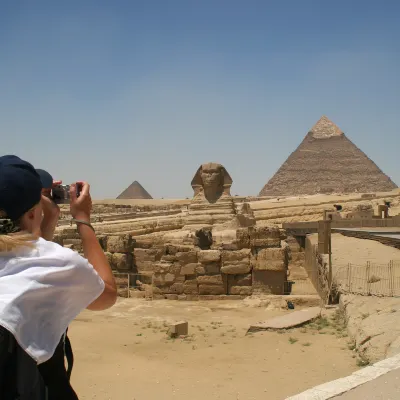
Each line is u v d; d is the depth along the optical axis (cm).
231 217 4350
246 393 1206
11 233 345
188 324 2020
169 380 1310
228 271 2691
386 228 5147
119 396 1198
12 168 355
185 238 3062
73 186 423
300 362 1436
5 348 307
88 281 344
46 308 327
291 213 8019
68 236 3250
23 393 326
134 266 3009
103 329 1875
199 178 4578
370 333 1510
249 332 1828
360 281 2292
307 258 4181
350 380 898
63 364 376
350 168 18788
